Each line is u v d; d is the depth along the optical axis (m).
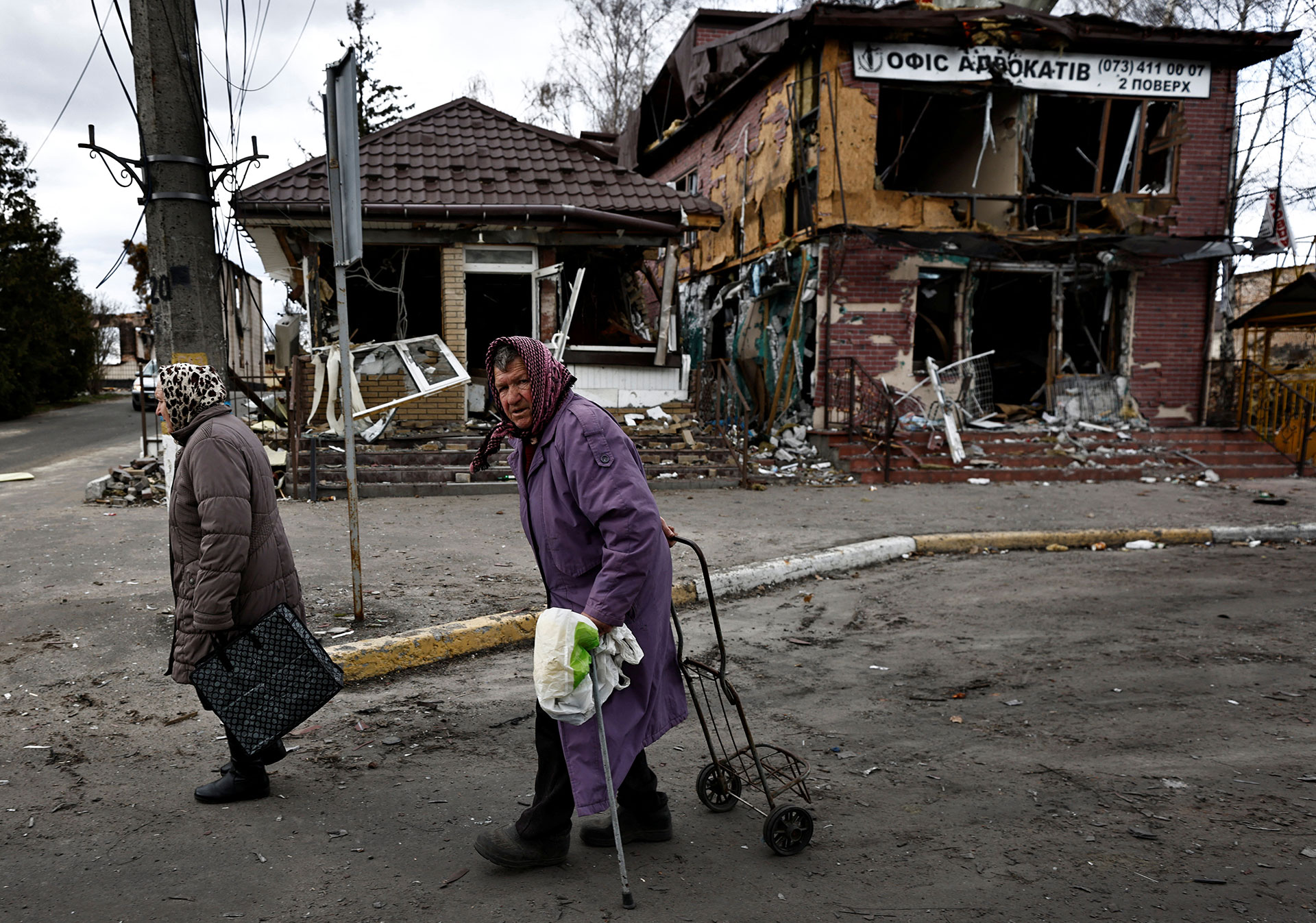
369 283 13.64
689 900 2.56
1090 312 15.80
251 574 2.99
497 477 10.74
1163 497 10.88
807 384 14.25
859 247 13.61
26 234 28.19
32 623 5.11
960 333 14.34
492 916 2.46
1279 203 15.40
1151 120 15.09
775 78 15.23
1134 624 5.71
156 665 4.50
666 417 13.53
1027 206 15.01
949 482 12.13
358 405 11.62
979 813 3.13
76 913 2.44
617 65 27.58
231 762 3.17
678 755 3.71
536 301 13.16
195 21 5.58
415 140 13.91
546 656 2.41
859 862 2.79
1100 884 2.63
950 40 13.51
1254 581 7.00
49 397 32.34
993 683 4.57
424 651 4.84
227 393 3.11
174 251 5.61
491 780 3.39
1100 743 3.76
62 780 3.30
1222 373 14.88
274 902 2.52
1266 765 3.52
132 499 9.59
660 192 13.64
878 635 5.54
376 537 7.82
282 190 12.05
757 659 5.03
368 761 3.57
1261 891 2.58
